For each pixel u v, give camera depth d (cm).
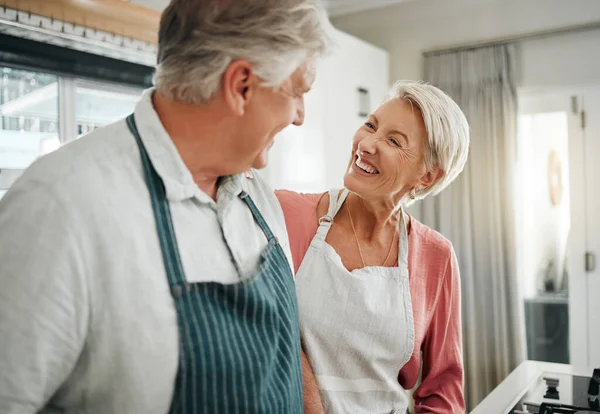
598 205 263
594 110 262
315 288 100
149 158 60
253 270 68
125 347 53
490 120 275
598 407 128
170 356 55
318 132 239
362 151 98
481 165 277
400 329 102
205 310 58
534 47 268
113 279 52
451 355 114
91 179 54
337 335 99
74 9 147
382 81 301
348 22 328
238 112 58
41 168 54
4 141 148
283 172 215
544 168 277
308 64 62
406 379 111
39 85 156
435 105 99
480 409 126
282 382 68
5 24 134
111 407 54
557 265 276
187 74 56
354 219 107
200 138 62
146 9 169
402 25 309
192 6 56
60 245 50
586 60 255
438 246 113
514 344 269
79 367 54
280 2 57
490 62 273
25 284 49
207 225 65
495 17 279
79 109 168
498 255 273
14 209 51
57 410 56
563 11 260
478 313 280
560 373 155
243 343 61
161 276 56
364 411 103
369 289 101
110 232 53
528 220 282
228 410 58
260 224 78
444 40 296
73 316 50
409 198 112
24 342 48
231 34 55
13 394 48
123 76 173
